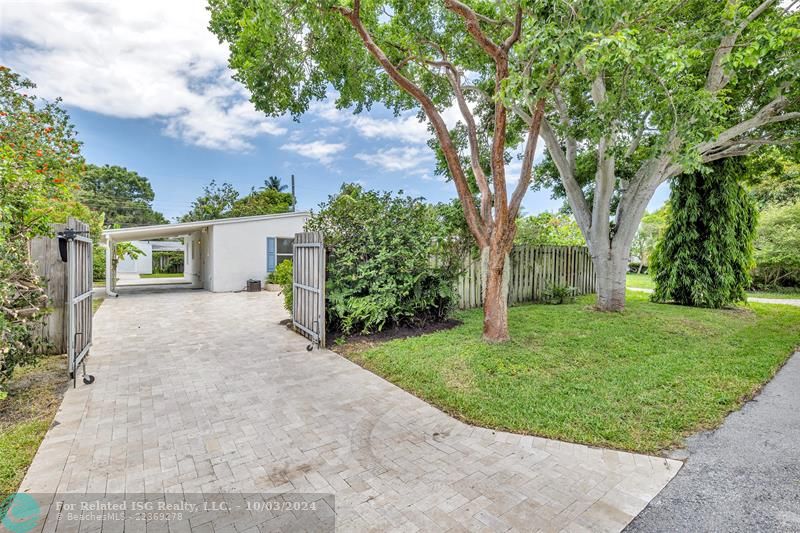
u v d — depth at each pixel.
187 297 12.16
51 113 10.07
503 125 4.74
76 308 4.21
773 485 2.34
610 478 2.43
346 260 6.05
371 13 6.17
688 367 4.36
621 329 6.08
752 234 9.13
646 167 7.48
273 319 8.12
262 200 25.88
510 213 5.16
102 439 2.89
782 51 4.50
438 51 6.81
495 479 2.42
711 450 2.75
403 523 2.02
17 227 4.14
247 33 5.16
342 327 6.08
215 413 3.39
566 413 3.27
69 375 4.10
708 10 5.62
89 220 11.19
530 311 7.73
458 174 5.39
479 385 3.90
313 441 2.91
